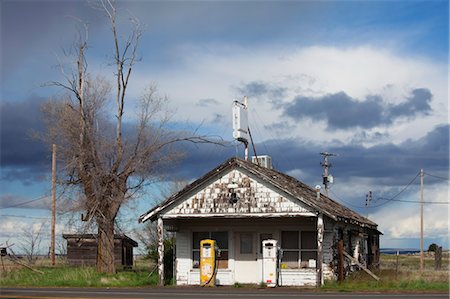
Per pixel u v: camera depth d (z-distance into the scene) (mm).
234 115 34094
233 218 30703
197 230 32250
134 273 35688
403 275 31109
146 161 36281
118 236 46312
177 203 30750
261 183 29641
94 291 26469
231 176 30172
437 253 43344
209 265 30312
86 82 36406
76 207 35688
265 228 31266
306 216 28734
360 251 37469
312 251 30453
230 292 25609
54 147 37625
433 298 21391
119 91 36531
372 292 25250
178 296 23156
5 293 25156
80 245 46719
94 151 35594
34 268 38594
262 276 29766
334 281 29281
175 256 32344
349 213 36000
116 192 36000
